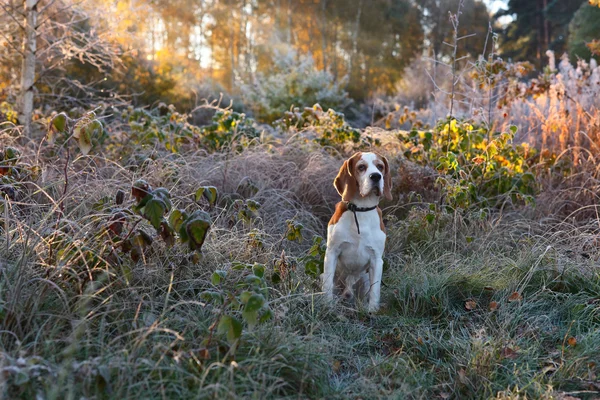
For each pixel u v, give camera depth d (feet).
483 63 21.03
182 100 51.37
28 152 18.60
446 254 16.19
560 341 12.09
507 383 10.25
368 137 23.99
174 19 119.55
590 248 16.42
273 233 17.49
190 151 22.68
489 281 14.62
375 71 116.67
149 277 11.97
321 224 19.34
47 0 25.59
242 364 9.37
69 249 10.79
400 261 16.44
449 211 18.19
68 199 14.61
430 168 20.48
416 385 10.25
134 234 11.27
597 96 24.53
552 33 111.34
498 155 20.66
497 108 25.68
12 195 12.72
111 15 25.14
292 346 10.18
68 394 7.57
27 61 23.07
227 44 124.57
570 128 23.80
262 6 124.67
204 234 10.37
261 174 20.31
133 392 8.42
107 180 15.39
